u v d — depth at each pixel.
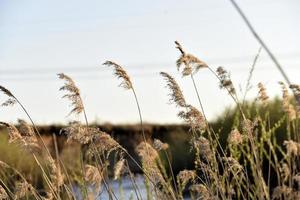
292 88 4.26
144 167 4.61
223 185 4.67
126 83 4.48
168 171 11.54
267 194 4.70
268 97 5.07
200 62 4.57
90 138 4.34
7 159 9.30
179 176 4.58
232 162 4.83
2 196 4.30
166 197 4.60
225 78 4.63
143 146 4.61
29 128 4.40
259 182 4.72
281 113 9.16
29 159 8.77
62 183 4.43
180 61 4.55
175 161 11.70
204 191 4.46
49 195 4.38
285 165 4.86
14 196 4.31
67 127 4.33
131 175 4.47
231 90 4.66
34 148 4.38
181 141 13.01
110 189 4.37
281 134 8.62
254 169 4.87
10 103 4.31
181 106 4.53
